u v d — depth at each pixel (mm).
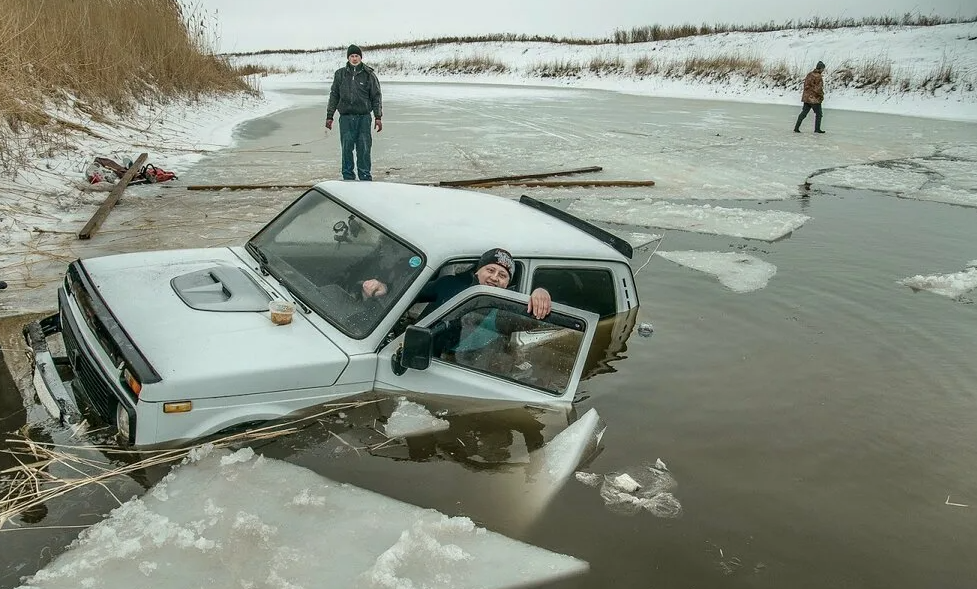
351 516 3250
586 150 15758
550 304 4172
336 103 11055
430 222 4547
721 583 3053
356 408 3943
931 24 43469
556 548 3176
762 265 7609
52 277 6414
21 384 4172
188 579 2799
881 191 12367
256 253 4793
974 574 3225
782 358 5320
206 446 3537
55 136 11531
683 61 41969
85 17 15531
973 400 4828
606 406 4492
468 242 4371
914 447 4246
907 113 28656
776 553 3275
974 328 6070
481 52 62188
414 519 3271
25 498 3201
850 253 8266
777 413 4531
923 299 6762
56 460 3424
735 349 5434
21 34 12836
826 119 24734
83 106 13750
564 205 10359
